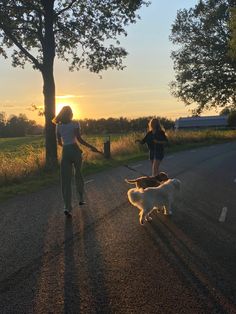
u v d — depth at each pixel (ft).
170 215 32.14
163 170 60.85
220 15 177.68
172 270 20.81
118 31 70.54
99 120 242.17
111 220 30.78
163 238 26.25
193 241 25.57
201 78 185.98
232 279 19.66
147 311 16.55
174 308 16.76
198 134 149.28
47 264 21.90
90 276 20.20
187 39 186.09
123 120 240.32
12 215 33.01
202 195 40.88
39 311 16.78
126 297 17.83
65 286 19.10
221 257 22.68
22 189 45.29
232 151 100.63
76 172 33.91
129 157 79.56
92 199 38.65
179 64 188.03
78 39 71.61
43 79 64.80
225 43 179.93
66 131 32.22
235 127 266.77
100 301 17.52
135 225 29.37
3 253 23.75
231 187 45.75
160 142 40.70
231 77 181.68
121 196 40.01
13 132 394.11
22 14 64.75
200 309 16.67
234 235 26.86
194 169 62.13
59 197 40.42
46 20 64.08
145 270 20.84
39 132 401.49
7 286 19.21
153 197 30.19
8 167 53.88
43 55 65.10
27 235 27.22
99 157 75.15
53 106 64.80
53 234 27.37
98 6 69.82
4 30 63.00
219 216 32.04
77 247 24.63
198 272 20.54
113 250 23.98
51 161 61.52
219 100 185.57
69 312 16.65
